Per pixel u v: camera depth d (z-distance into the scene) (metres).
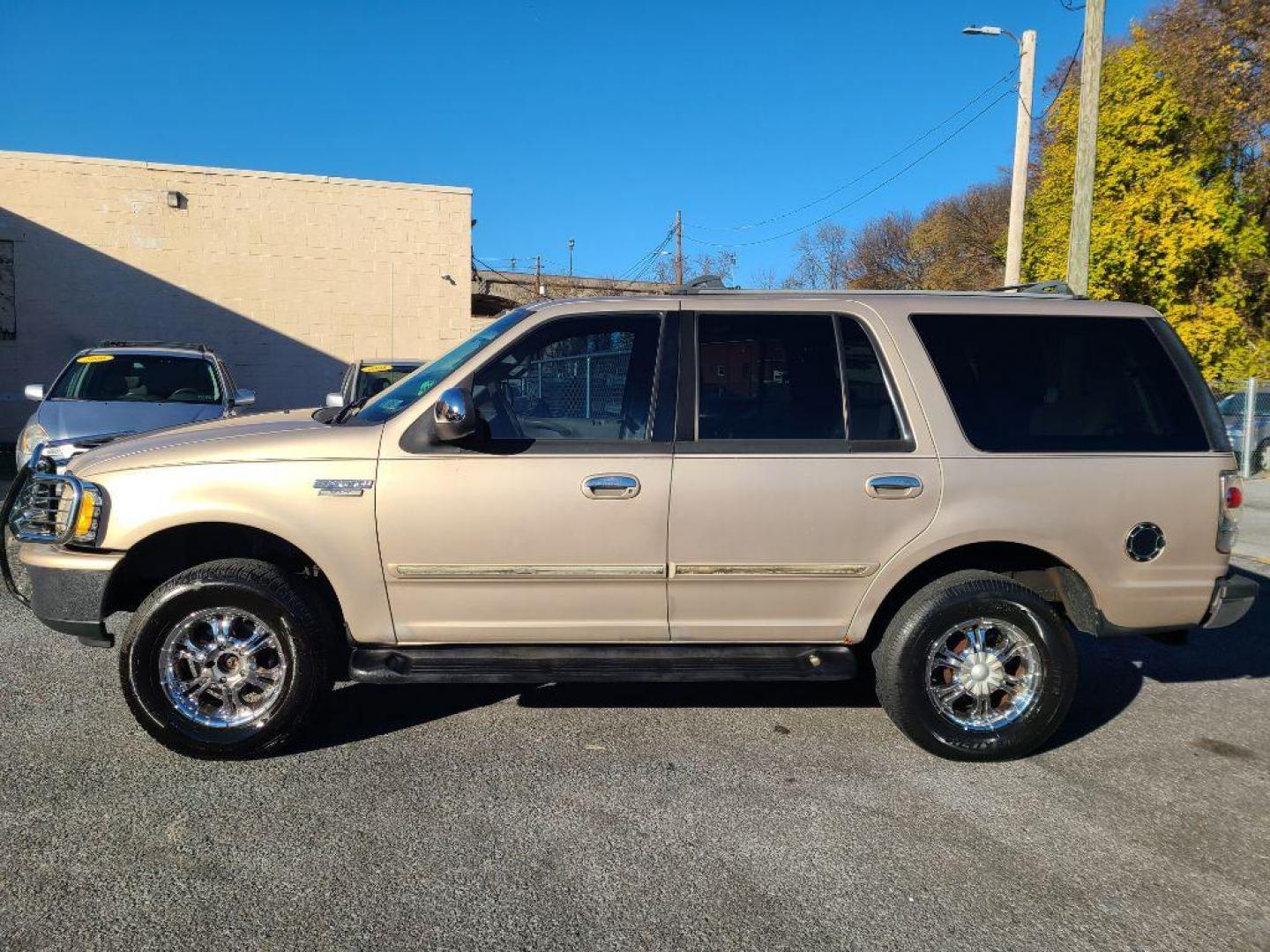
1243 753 4.34
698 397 4.08
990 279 37.19
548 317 4.16
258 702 4.02
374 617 4.02
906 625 4.09
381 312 18.88
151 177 17.22
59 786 3.73
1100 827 3.60
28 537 4.10
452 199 19.16
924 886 3.16
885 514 4.04
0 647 5.45
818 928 2.91
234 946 2.74
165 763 3.97
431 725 4.48
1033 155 32.00
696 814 3.63
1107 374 4.28
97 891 3.00
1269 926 2.97
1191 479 4.18
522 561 3.96
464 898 3.02
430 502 3.91
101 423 8.45
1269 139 20.00
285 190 18.08
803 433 4.09
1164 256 20.98
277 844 3.32
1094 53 12.86
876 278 46.91
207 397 9.56
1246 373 20.67
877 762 4.16
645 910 2.98
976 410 4.15
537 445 3.98
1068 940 2.88
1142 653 5.91
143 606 3.88
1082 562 4.12
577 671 4.03
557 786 3.84
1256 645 6.09
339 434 4.00
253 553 4.27
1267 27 18.97
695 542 3.99
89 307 17.06
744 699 4.91
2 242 16.50
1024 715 4.15
